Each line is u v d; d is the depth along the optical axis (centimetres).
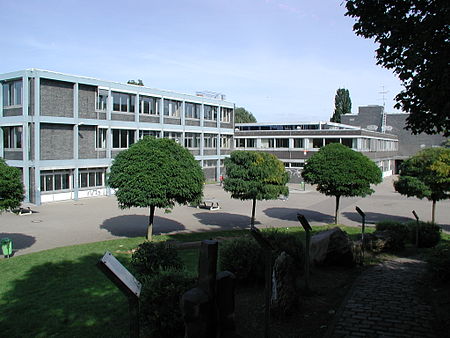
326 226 2175
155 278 708
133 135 3734
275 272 730
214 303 502
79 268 1215
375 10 789
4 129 3173
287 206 3106
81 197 3291
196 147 4603
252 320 704
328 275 992
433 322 680
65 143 3162
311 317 713
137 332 425
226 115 5119
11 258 1371
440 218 2630
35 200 2936
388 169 6381
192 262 1258
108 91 3419
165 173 1659
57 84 3073
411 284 908
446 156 1892
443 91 666
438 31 685
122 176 1670
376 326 665
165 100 4103
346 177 2073
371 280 944
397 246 1376
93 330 752
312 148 5009
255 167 2012
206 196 3581
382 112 6769
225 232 1989
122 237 1870
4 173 1425
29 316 829
